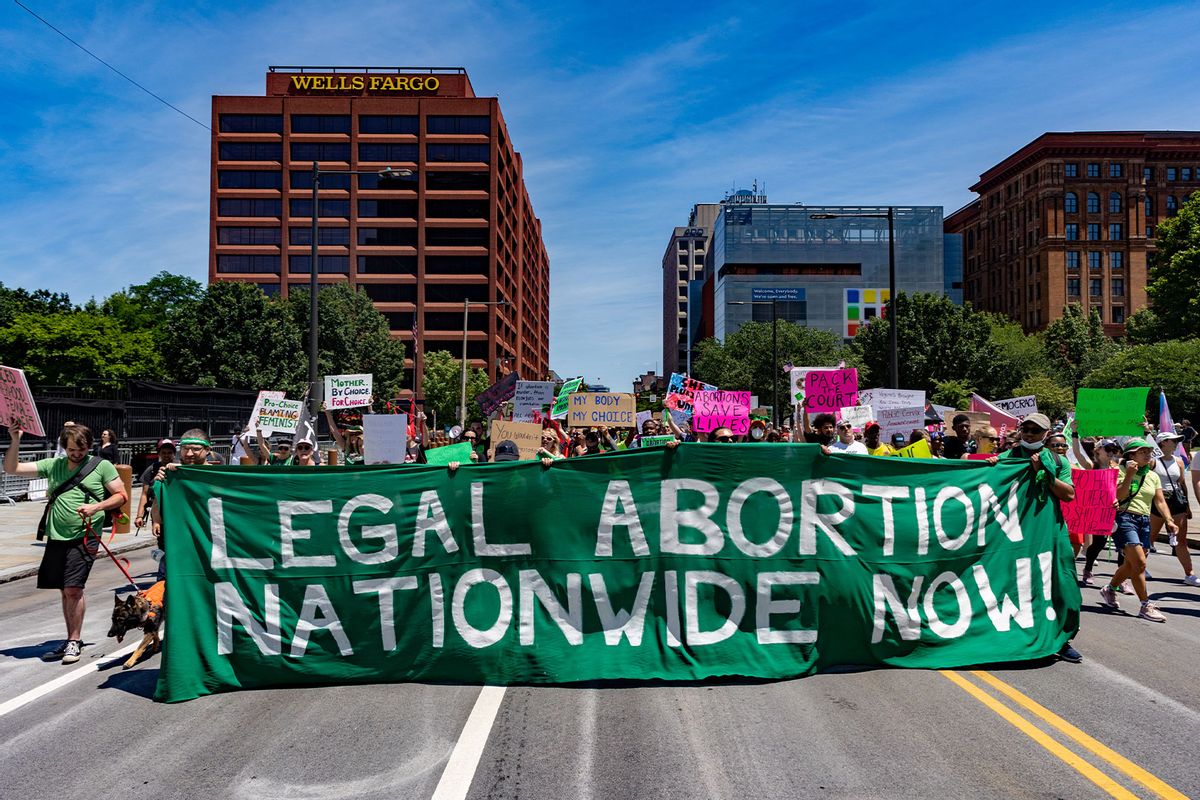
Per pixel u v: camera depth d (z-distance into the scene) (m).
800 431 14.36
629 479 6.20
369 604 5.99
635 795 4.10
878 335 64.12
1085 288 105.56
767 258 116.12
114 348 57.28
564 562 6.10
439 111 88.38
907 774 4.33
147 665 6.60
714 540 6.19
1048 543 6.70
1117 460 12.73
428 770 4.41
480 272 88.00
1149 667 6.34
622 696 5.62
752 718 5.17
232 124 88.50
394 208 88.31
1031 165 110.19
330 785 4.25
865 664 6.26
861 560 6.30
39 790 4.22
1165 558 12.40
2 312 61.97
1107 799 4.05
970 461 6.59
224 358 52.66
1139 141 105.56
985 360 62.31
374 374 65.38
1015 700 5.51
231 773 4.40
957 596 6.43
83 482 6.77
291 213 88.31
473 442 12.81
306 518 6.00
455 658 5.95
